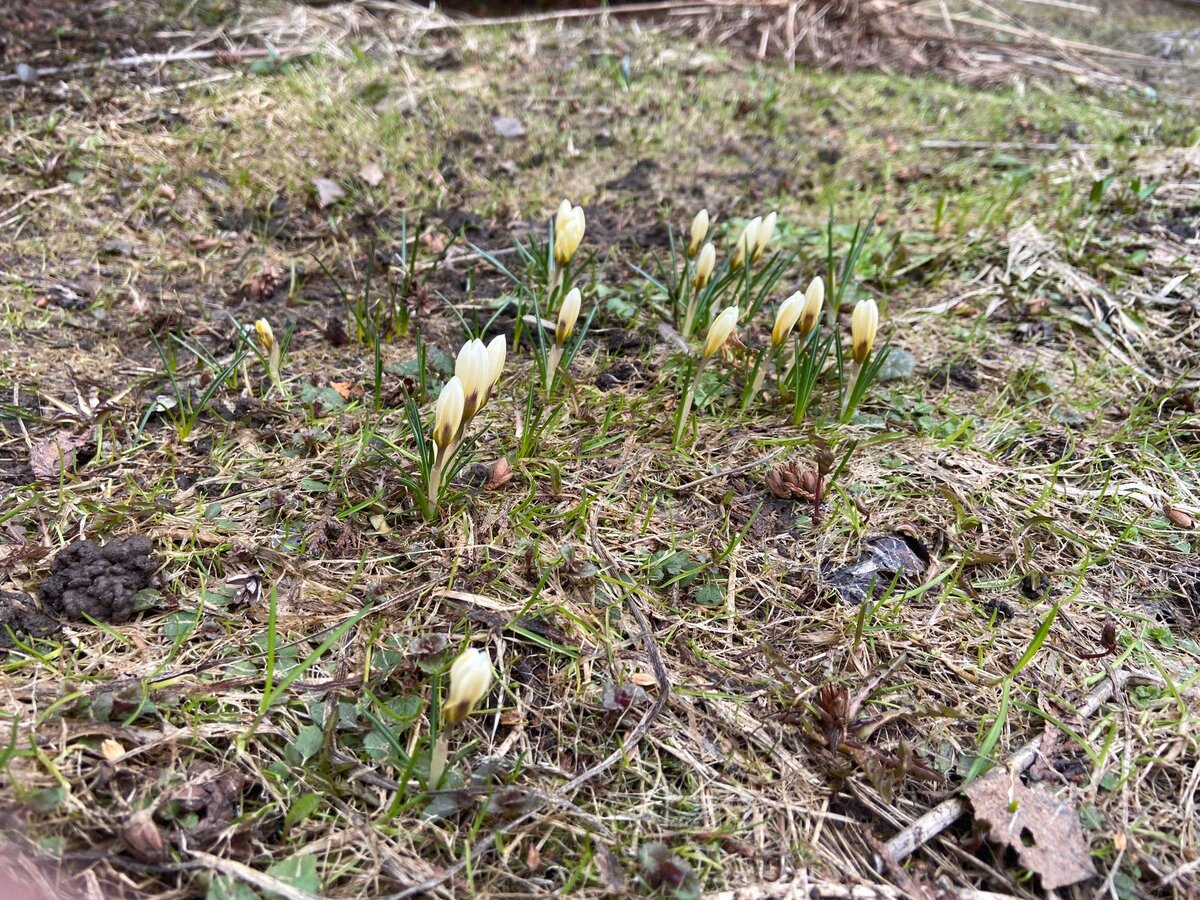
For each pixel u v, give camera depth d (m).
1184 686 0.36
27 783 0.29
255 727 0.31
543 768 0.31
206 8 1.02
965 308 0.62
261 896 0.27
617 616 0.38
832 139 0.93
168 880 0.27
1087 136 0.93
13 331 0.54
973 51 1.23
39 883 0.26
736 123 0.94
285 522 0.41
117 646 0.34
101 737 0.31
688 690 0.35
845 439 0.48
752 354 0.55
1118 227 0.69
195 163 0.75
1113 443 0.50
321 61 0.96
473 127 0.87
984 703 0.35
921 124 0.98
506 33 1.10
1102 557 0.42
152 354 0.55
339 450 0.46
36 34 0.89
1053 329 0.60
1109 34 1.36
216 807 0.29
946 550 0.42
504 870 0.29
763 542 0.42
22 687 0.32
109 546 0.37
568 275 0.56
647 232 0.72
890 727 0.34
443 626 0.36
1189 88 1.13
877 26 1.22
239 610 0.36
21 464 0.44
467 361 0.37
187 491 0.43
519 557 0.40
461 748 0.32
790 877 0.29
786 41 1.17
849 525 0.43
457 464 0.41
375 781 0.31
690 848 0.30
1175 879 0.30
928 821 0.31
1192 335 0.58
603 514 0.43
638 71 1.04
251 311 0.60
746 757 0.33
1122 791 0.32
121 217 0.68
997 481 0.46
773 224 0.53
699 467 0.46
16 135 0.73
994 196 0.78
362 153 0.80
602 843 0.30
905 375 0.54
